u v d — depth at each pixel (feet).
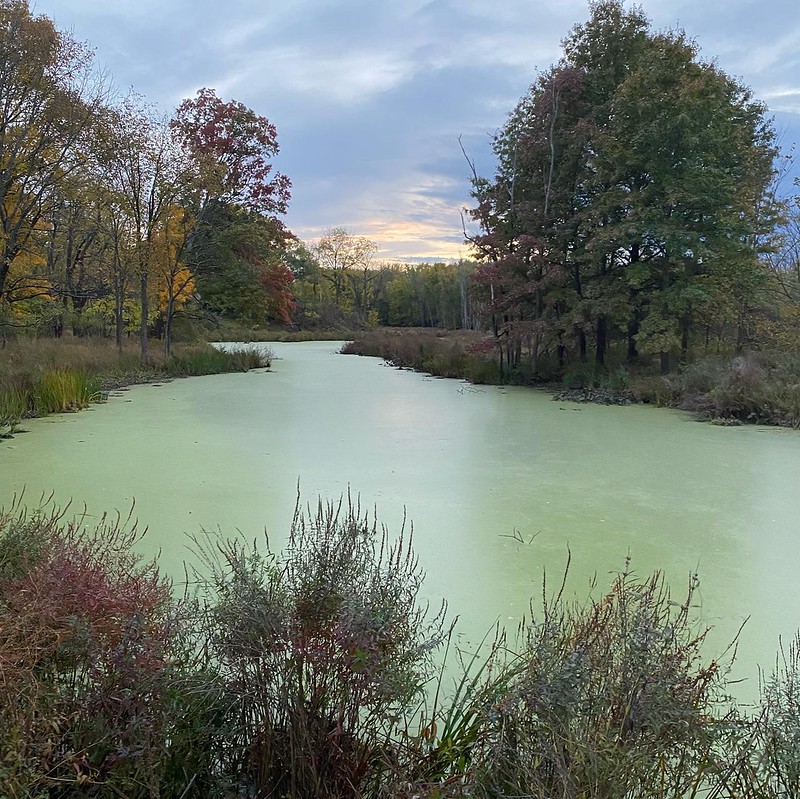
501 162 45.47
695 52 36.09
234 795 5.31
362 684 5.53
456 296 189.57
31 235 47.88
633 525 14.26
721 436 24.66
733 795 5.06
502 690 5.98
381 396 37.40
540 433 25.25
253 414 29.81
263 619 5.82
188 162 51.96
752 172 41.73
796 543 13.19
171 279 56.03
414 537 13.42
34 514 11.89
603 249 37.88
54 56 40.81
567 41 43.11
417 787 4.88
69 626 5.60
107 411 30.45
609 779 4.63
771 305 41.70
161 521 14.08
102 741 4.99
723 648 8.96
